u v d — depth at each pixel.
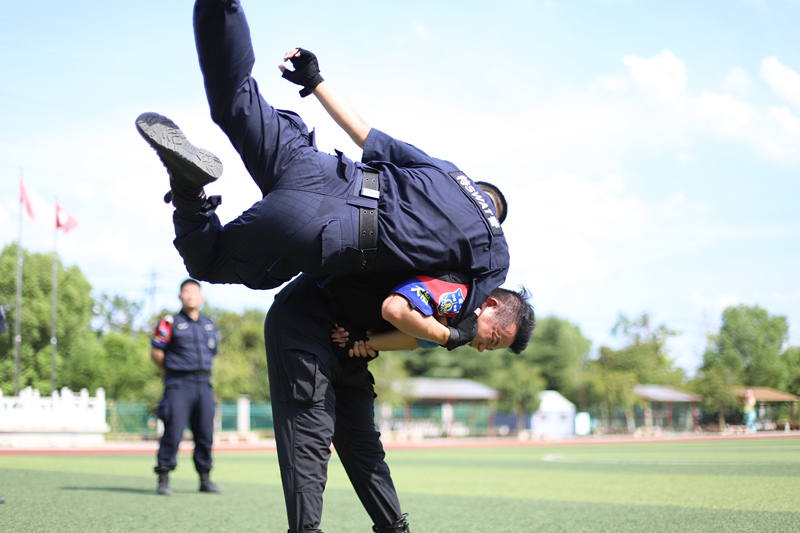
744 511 4.30
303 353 2.33
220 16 2.00
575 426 45.62
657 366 63.12
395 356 40.31
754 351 56.38
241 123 2.13
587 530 3.63
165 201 2.20
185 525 3.82
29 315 36.09
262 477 7.82
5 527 3.63
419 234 2.20
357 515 4.41
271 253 2.19
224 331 39.38
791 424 46.88
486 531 3.65
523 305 2.68
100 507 4.57
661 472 8.42
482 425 46.06
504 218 2.63
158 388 29.64
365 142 2.45
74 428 18.14
